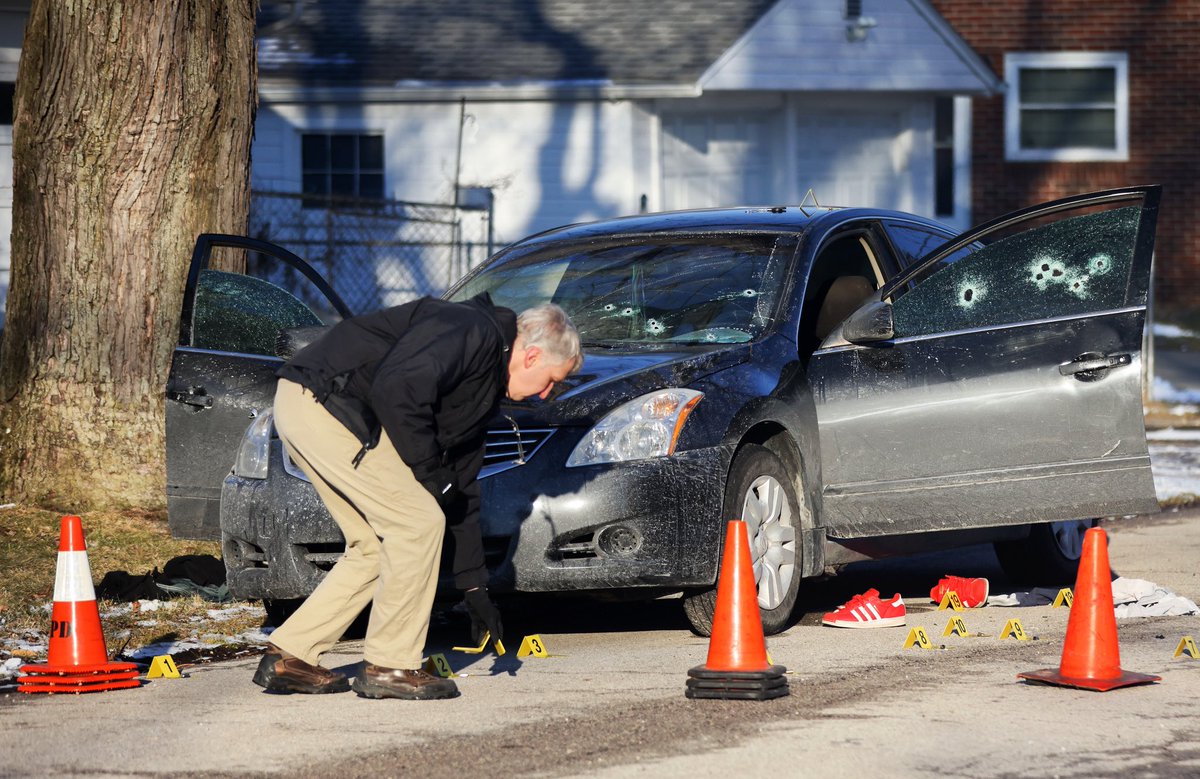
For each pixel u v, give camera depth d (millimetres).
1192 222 64188
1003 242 16906
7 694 13703
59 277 21750
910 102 55031
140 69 21312
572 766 10789
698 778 10430
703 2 53562
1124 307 16484
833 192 54625
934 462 16672
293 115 51031
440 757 11109
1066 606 18250
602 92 49844
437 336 11969
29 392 21797
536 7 54250
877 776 10445
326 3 55031
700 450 14992
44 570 18891
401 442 11914
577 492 14578
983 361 16688
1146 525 25391
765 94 52938
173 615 17375
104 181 21594
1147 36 63781
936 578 21031
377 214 45938
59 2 21344
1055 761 10781
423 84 50031
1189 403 44719
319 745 11523
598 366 15734
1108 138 64250
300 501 15117
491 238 48906
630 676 13930
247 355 18047
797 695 12961
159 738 11844
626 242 18391
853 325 16609
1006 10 64062
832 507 16688
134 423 21719
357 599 13430
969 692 13023
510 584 14586
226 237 18891
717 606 13008
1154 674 13734
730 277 17391
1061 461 16562
